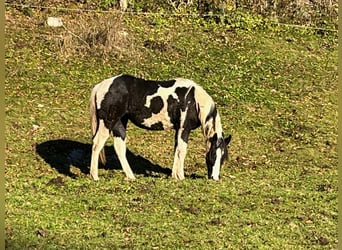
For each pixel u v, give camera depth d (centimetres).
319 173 1616
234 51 2423
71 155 1598
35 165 1486
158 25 2523
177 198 1290
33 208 1184
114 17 2436
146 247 1041
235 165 1631
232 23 2631
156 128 1452
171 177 1448
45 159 1537
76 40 2225
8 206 1175
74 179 1391
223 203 1288
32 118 1766
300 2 2816
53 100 1894
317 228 1186
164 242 1066
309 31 2681
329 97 2194
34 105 1842
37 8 2458
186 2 2711
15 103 1828
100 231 1101
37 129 1712
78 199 1250
